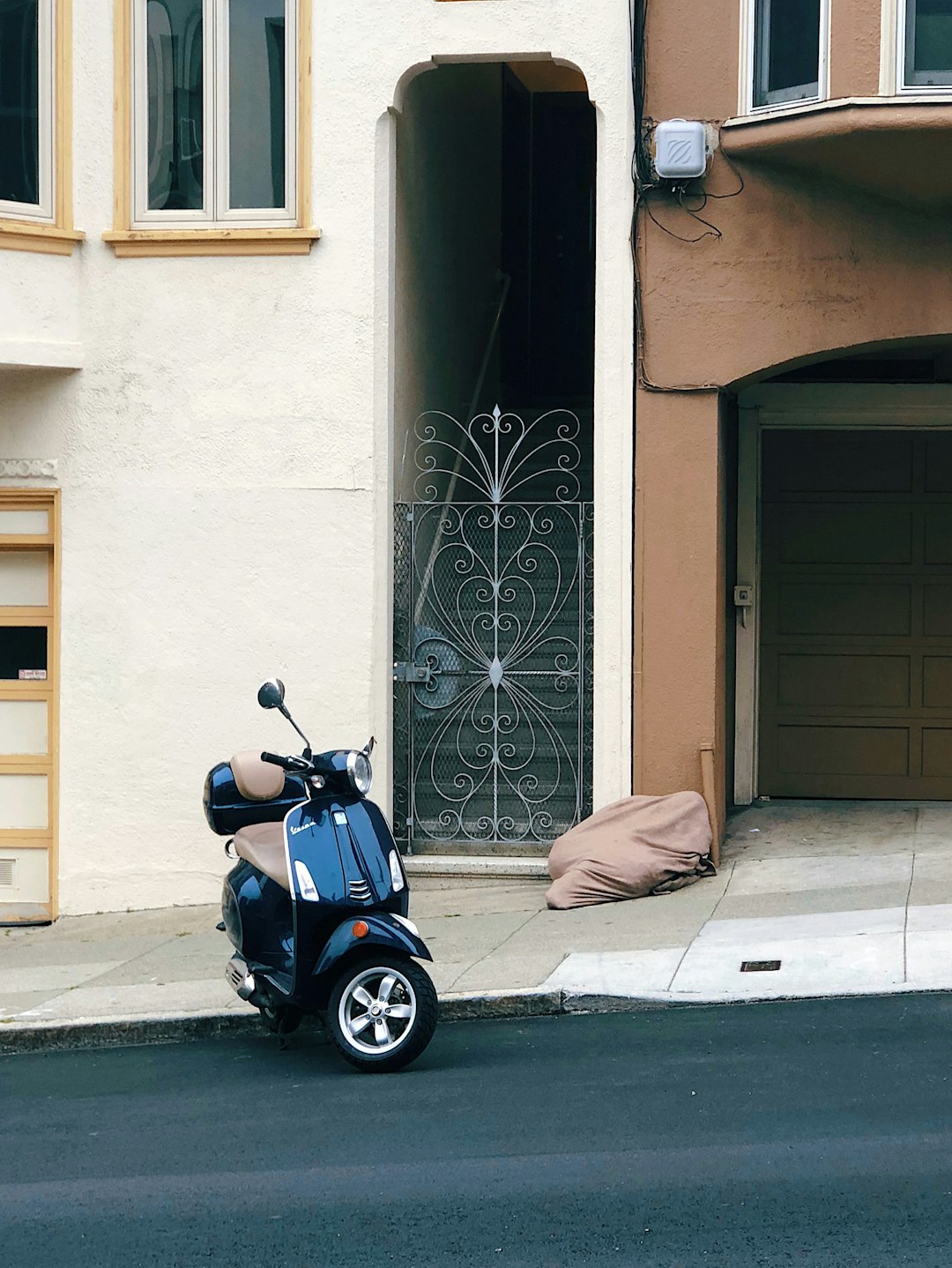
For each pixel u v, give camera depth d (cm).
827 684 1258
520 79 1603
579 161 1638
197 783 1101
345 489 1088
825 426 1245
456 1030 772
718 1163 550
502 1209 518
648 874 1009
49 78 1092
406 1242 495
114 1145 609
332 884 709
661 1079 655
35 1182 567
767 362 1045
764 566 1262
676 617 1060
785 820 1191
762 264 1044
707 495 1056
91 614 1105
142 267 1095
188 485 1097
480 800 1133
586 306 1641
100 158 1099
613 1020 767
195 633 1098
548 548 1108
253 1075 716
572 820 1118
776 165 1034
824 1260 468
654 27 1049
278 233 1083
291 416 1090
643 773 1067
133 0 1099
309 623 1091
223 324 1093
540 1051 717
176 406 1096
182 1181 561
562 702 1121
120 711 1105
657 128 1038
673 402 1058
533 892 1062
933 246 1027
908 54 973
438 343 1288
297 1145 596
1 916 1134
